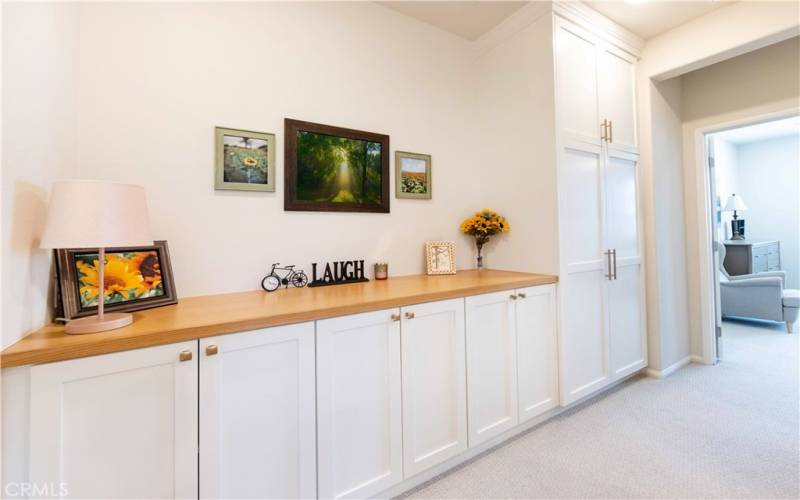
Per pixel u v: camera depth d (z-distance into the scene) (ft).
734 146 17.62
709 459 5.52
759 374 8.80
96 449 3.08
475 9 7.33
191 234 5.26
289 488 4.02
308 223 6.31
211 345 3.58
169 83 5.11
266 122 5.88
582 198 7.38
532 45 7.29
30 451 2.85
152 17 5.01
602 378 7.63
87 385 3.04
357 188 6.85
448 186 8.19
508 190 7.87
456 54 8.35
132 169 4.85
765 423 6.53
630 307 8.39
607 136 7.88
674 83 9.57
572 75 7.24
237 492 3.71
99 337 3.14
